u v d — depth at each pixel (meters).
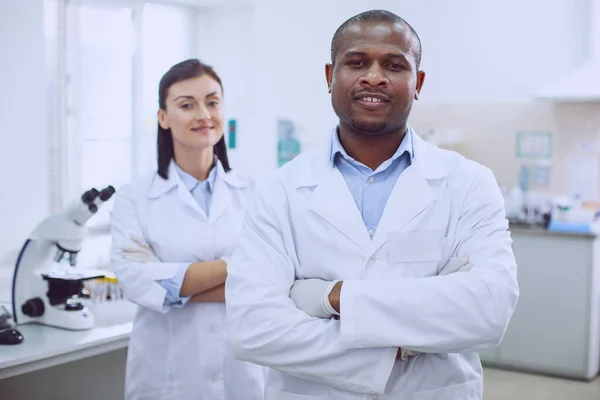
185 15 4.56
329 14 5.12
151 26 4.36
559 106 5.27
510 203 5.15
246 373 2.45
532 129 5.36
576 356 4.63
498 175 5.47
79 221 2.69
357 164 1.65
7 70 3.30
